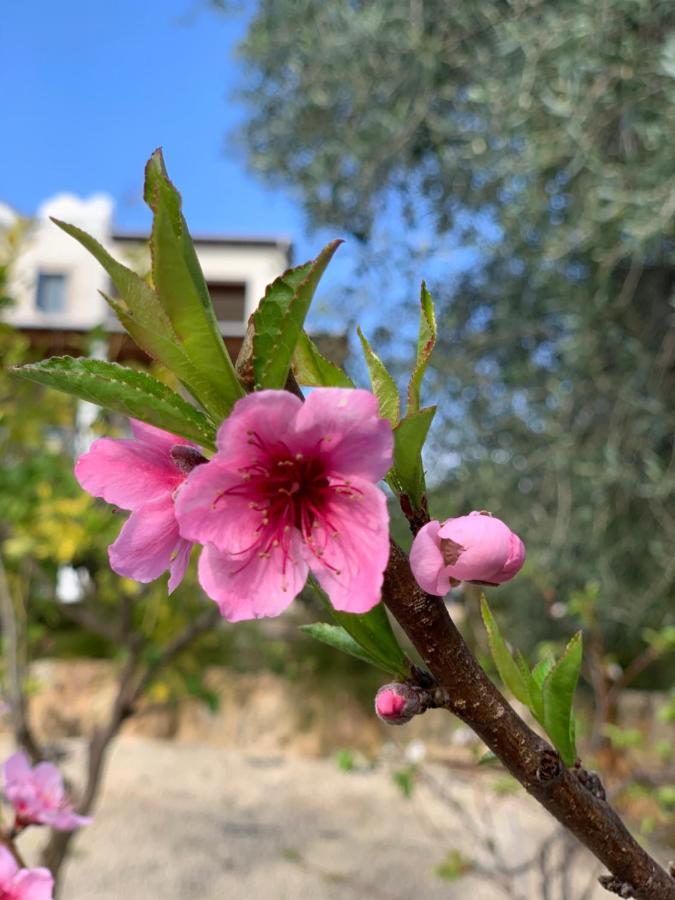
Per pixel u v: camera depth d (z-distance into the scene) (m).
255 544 0.79
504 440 5.75
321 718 8.22
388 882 5.25
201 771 7.50
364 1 5.63
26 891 1.48
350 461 0.76
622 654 6.62
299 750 8.14
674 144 4.24
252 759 7.92
